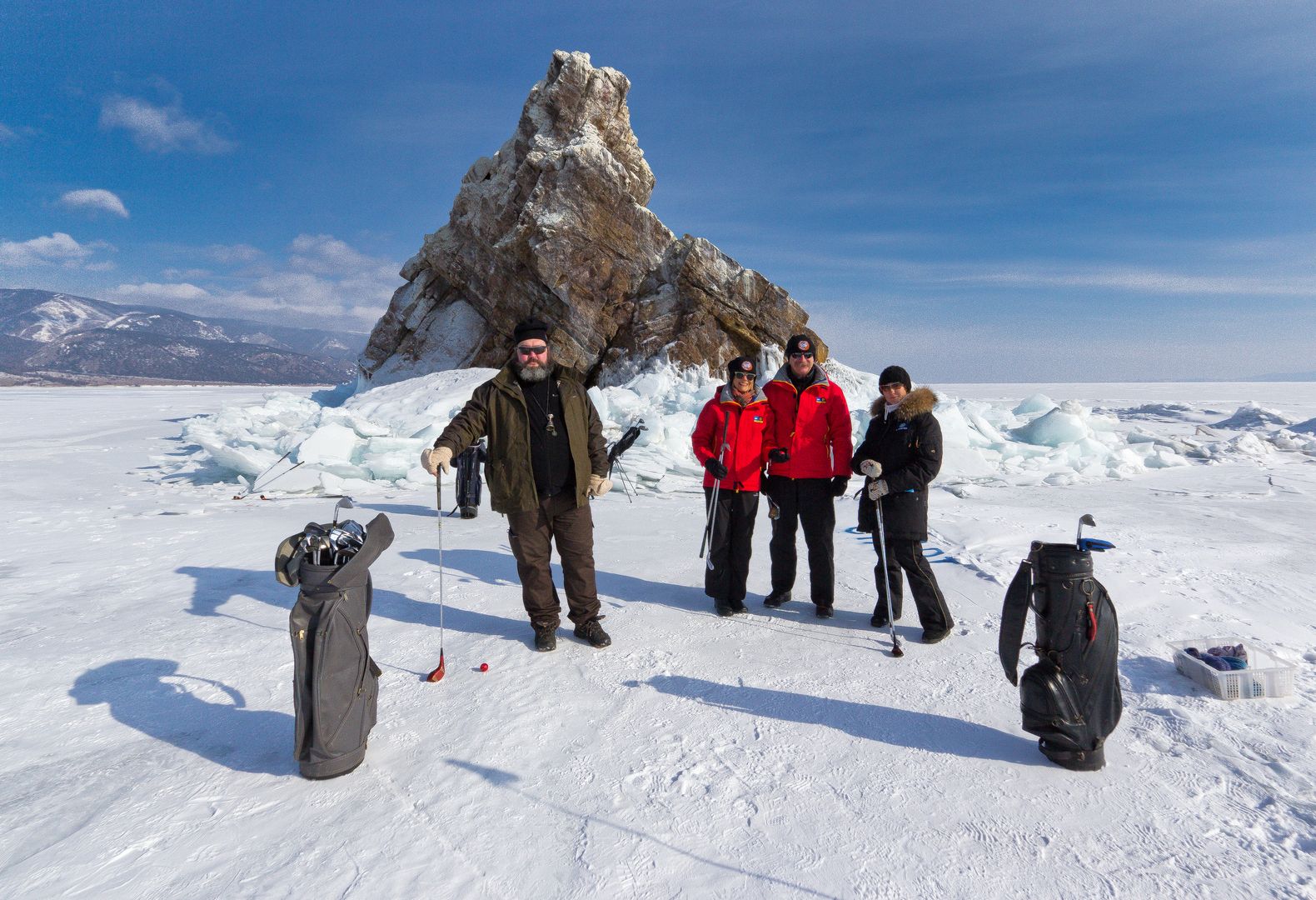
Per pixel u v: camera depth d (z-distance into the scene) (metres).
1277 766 2.80
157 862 2.34
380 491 10.78
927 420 4.14
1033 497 9.56
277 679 3.84
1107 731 2.83
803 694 3.58
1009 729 3.21
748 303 23.36
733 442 4.67
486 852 2.39
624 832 2.49
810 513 4.64
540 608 4.16
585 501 4.20
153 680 3.81
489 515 8.70
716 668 3.91
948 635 4.35
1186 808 2.57
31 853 2.39
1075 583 2.82
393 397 19.08
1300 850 2.32
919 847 2.39
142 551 6.82
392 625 4.64
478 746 3.09
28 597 5.33
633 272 24.47
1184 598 4.91
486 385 4.02
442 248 27.78
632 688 3.67
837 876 2.26
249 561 6.42
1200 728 3.10
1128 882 2.20
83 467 13.80
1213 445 14.45
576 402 4.11
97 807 2.66
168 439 19.80
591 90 25.92
